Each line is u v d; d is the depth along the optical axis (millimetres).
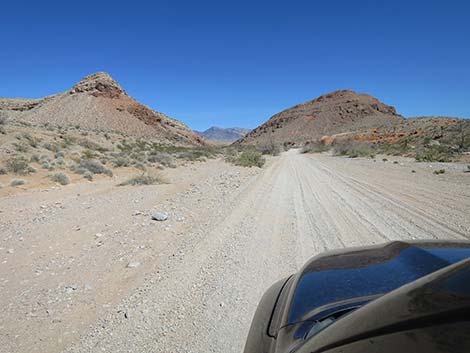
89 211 10805
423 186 13570
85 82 132125
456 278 1318
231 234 7719
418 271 2287
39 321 4258
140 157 32312
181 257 6316
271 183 16625
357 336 1386
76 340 3816
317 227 8031
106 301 4723
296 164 31484
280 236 7449
